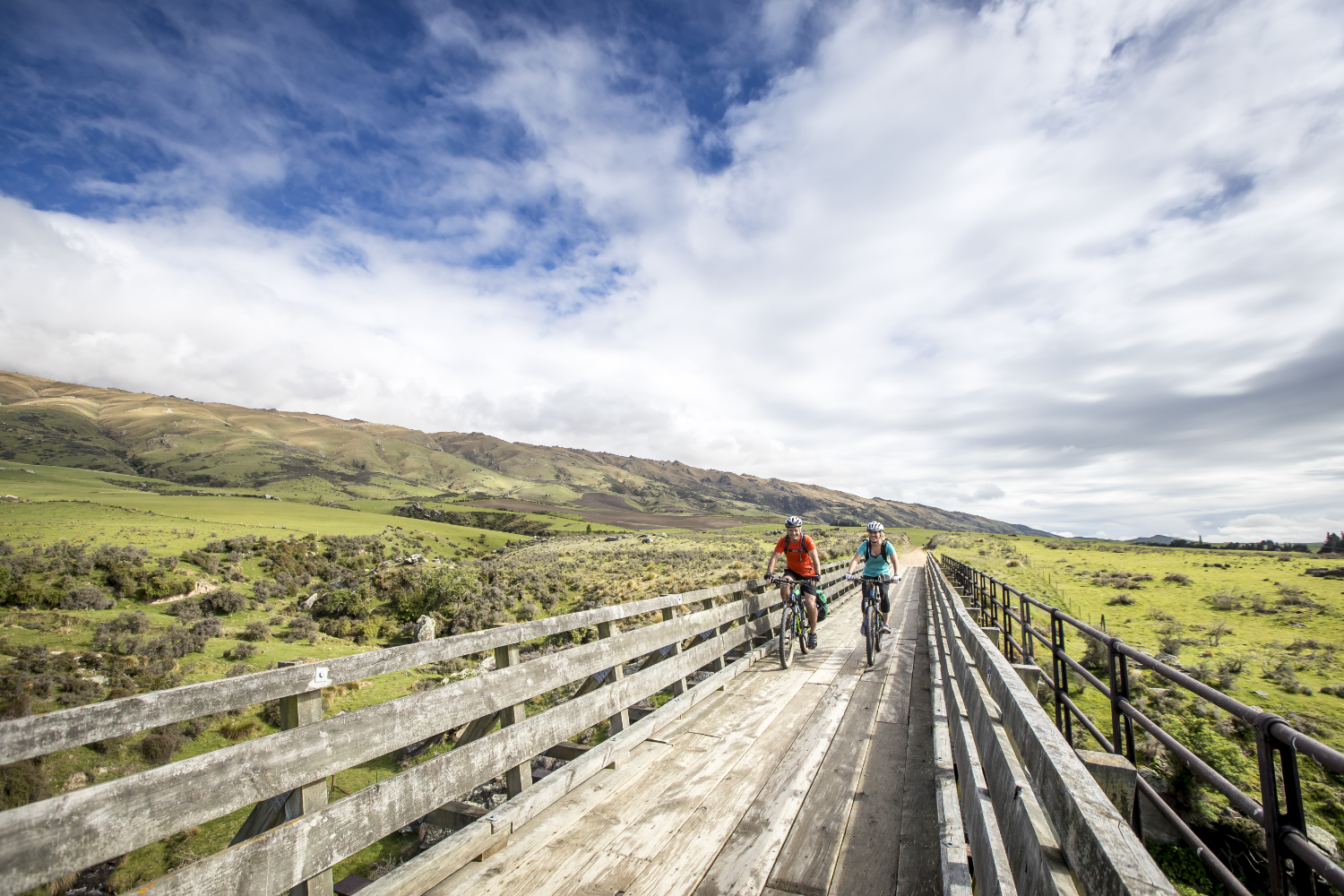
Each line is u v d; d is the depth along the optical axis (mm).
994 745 2633
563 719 3910
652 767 4387
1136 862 1139
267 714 15898
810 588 7953
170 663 23609
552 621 3955
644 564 56156
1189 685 2270
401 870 2600
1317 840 4949
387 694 18344
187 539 50438
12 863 1533
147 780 1833
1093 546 67812
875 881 2895
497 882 2840
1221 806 5457
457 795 2971
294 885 2143
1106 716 8117
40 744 1564
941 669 6797
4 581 28688
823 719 5559
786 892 2811
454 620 33875
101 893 8695
